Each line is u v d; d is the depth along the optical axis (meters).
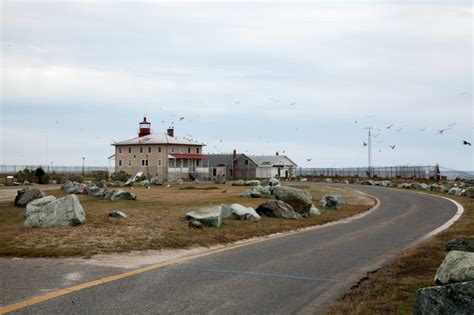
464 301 5.88
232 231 15.88
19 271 9.38
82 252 11.41
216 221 16.38
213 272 9.84
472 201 28.72
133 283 8.64
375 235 16.09
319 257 11.85
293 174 102.75
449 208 25.64
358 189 45.41
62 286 8.25
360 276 9.80
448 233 15.44
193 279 9.16
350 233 16.62
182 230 15.11
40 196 22.36
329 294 8.43
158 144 84.25
